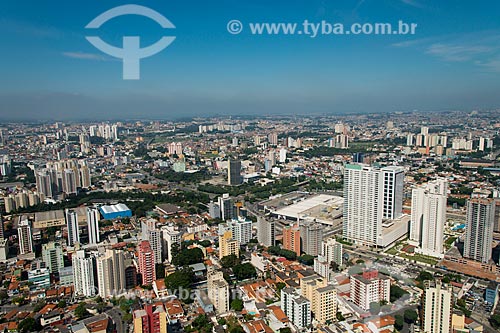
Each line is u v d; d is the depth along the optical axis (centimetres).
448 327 18925
